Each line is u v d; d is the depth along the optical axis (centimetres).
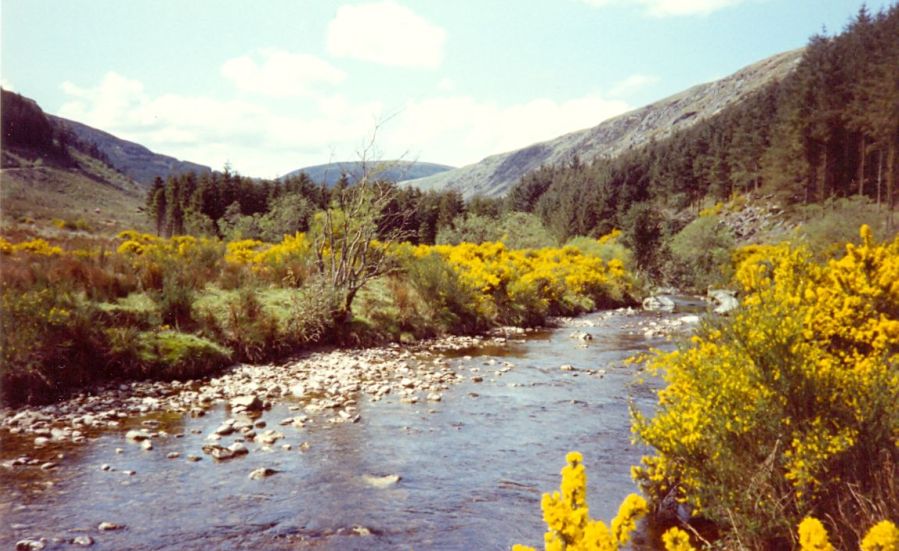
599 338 1792
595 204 9356
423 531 536
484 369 1290
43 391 900
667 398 578
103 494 587
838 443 408
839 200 4844
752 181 8350
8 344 884
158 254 1567
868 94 5141
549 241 5041
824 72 6712
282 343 1282
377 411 934
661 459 525
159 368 1048
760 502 421
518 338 1769
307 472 670
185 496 593
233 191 8294
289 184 8512
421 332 1633
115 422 820
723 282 3716
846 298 590
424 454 743
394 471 681
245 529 529
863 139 5272
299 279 1662
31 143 12975
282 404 956
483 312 1928
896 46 5591
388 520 556
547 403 1006
